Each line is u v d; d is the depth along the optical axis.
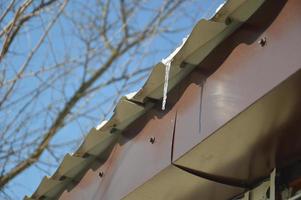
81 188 2.73
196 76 2.10
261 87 1.80
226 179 2.20
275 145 1.99
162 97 2.27
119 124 2.46
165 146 2.19
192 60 2.08
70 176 2.80
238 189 2.22
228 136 1.96
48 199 2.97
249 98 1.83
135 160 2.37
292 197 2.00
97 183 2.61
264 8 1.87
